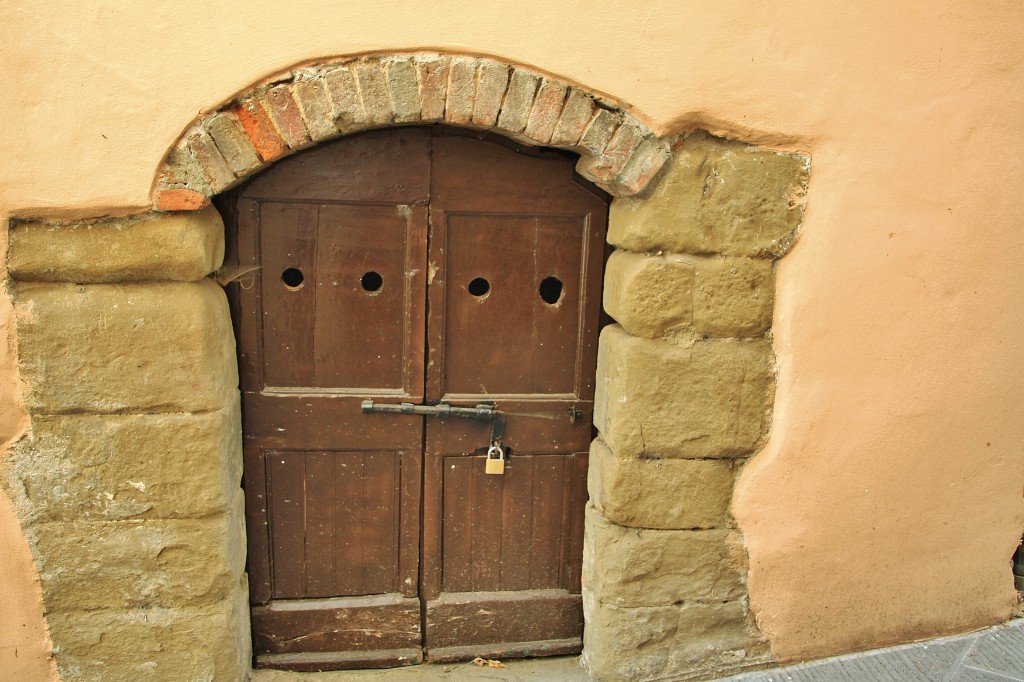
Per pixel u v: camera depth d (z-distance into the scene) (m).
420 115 2.26
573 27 2.23
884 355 2.59
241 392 2.62
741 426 2.58
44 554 2.37
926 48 2.39
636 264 2.43
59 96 2.10
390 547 2.82
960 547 2.82
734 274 2.47
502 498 2.84
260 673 2.75
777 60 2.34
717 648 2.76
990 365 2.66
